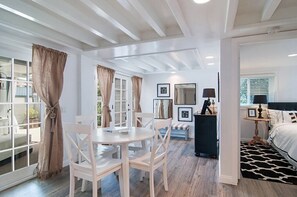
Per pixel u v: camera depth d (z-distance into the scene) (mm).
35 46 2871
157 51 3689
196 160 3883
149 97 6793
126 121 6012
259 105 5168
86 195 2502
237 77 2828
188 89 6242
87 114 4078
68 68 3664
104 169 2189
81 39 3094
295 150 3227
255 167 3477
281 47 3520
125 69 5711
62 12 2148
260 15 2408
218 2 1981
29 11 2234
